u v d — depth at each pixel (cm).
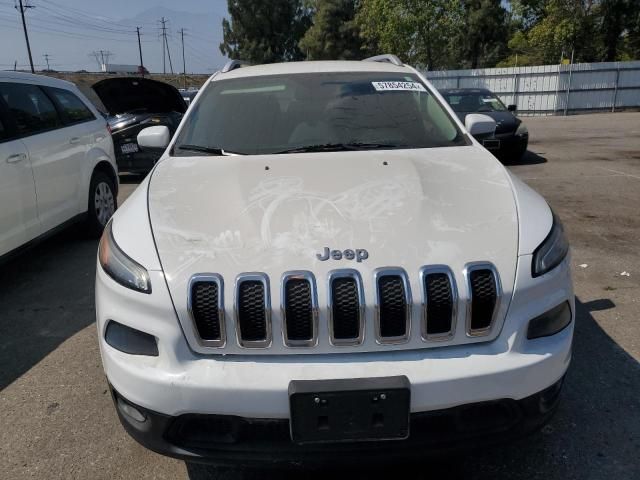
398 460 191
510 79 2569
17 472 237
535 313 199
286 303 188
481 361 189
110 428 265
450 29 2678
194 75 7850
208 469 238
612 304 389
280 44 5034
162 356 193
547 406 205
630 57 3359
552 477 227
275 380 184
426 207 222
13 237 421
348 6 4122
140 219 225
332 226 209
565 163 1028
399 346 190
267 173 257
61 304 418
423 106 329
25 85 484
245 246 202
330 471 236
